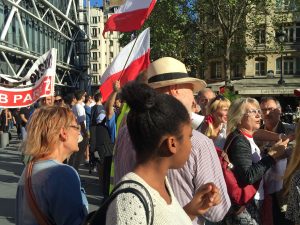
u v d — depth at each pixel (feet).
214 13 95.86
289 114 58.34
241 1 95.20
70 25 166.50
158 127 5.54
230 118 12.84
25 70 112.57
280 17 100.68
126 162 8.82
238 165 11.63
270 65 134.41
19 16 102.53
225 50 98.37
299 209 9.50
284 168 13.34
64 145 9.04
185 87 9.90
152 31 94.73
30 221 8.30
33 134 8.75
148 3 22.45
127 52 21.59
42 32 129.08
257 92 122.42
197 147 8.75
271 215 13.39
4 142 55.47
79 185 8.50
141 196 5.13
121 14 23.13
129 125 5.72
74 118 9.23
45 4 127.85
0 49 92.53
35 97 24.99
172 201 5.81
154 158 5.65
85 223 5.53
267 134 15.28
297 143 10.41
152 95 5.65
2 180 31.32
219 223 12.17
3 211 22.71
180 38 95.20
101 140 24.76
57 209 8.14
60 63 148.97
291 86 121.90
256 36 103.60
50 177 8.27
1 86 24.59
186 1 94.68
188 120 5.80
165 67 9.77
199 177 8.64
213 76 146.41
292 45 133.28
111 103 23.50
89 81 180.75
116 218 4.99
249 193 11.67
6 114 60.39
